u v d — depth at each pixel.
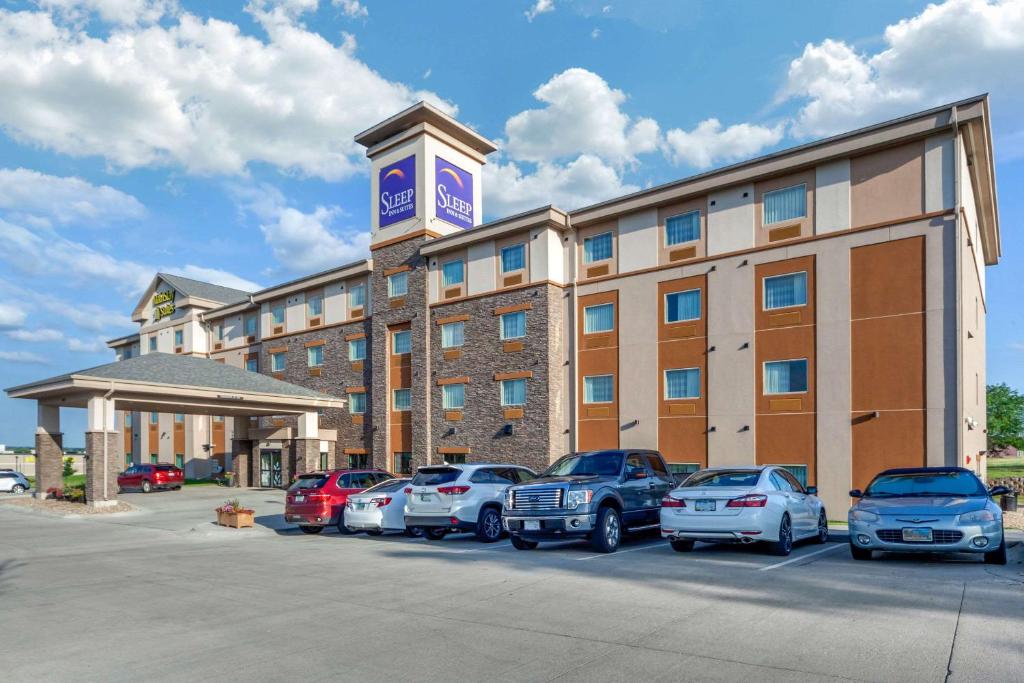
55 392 28.41
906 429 20.34
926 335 20.23
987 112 19.94
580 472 14.69
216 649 6.82
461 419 31.78
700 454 24.66
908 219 20.84
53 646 7.05
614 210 27.58
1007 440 53.62
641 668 5.91
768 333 23.42
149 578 11.30
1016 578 9.70
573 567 11.33
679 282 25.88
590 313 28.50
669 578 10.10
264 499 30.47
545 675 5.79
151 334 55.72
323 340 40.16
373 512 16.97
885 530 11.16
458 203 36.09
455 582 10.16
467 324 32.00
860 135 21.52
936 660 5.90
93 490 26.72
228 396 30.83
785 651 6.27
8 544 17.08
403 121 35.31
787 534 12.61
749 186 24.33
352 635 7.23
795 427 22.53
